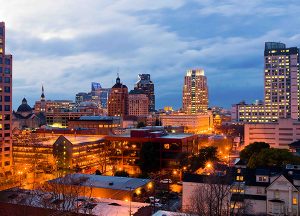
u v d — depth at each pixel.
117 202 93.88
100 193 111.19
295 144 189.38
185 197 99.44
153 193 123.81
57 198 87.94
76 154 174.62
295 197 92.12
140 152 171.12
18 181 146.00
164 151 174.88
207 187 87.81
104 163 188.88
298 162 120.31
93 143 186.38
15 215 83.69
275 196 93.81
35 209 82.19
